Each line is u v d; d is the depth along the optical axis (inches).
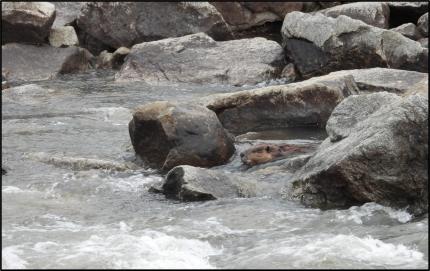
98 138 1430.9
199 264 793.6
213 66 2016.5
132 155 1294.3
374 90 1581.0
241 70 1998.0
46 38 2257.6
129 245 847.7
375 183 974.4
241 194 1059.3
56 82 2046.0
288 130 1445.6
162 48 2064.5
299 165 1155.9
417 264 772.6
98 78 2101.4
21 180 1162.6
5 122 1574.8
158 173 1194.6
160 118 1206.3
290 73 2000.5
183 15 2304.4
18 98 1822.1
